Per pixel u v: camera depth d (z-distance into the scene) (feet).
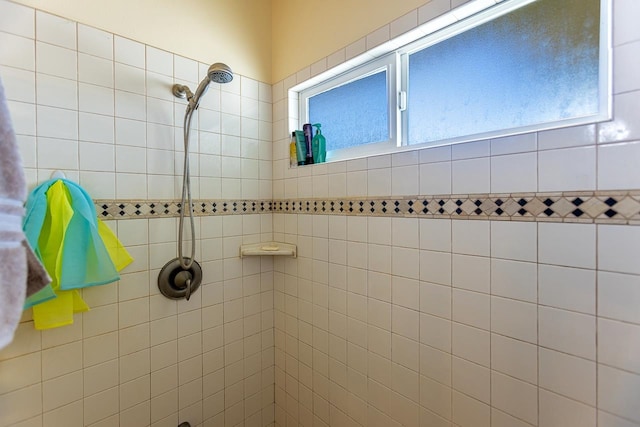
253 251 4.99
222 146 4.82
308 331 4.88
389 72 3.95
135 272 3.97
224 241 4.87
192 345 4.54
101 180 3.67
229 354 4.97
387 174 3.70
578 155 2.36
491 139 2.83
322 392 4.66
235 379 5.06
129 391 3.95
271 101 5.48
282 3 5.26
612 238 2.23
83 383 3.60
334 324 4.44
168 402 4.30
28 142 3.20
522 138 2.64
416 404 3.47
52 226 3.15
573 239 2.40
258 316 5.34
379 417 3.87
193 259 4.29
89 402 3.65
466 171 3.00
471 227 2.97
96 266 3.35
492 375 2.87
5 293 1.27
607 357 2.27
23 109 3.17
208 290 4.69
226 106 4.85
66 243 3.17
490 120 3.16
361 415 4.09
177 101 4.30
